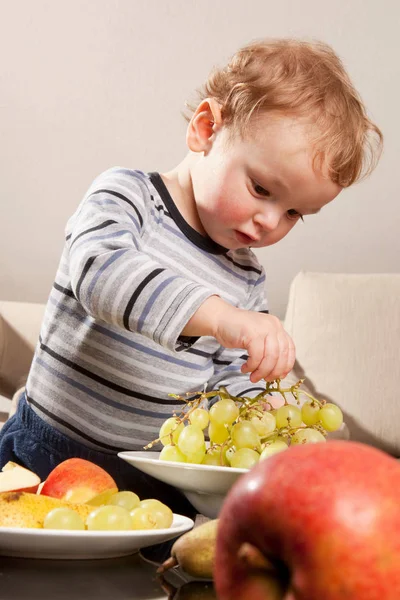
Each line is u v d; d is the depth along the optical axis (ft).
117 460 3.63
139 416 3.75
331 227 9.76
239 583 1.06
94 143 9.39
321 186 3.44
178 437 2.65
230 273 4.26
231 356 4.15
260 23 9.21
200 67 9.23
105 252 2.96
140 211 3.74
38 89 9.20
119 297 2.75
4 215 9.53
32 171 9.44
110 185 3.69
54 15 9.04
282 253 9.80
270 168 3.38
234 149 3.48
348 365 7.71
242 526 1.04
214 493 2.38
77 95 9.25
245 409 2.71
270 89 3.42
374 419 7.54
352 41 9.36
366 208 9.70
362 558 0.95
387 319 7.76
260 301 4.54
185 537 1.69
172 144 9.41
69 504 1.95
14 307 7.88
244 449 2.51
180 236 4.00
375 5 9.30
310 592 0.97
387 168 9.57
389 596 0.94
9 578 1.62
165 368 3.76
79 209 3.67
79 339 3.67
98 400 3.67
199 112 3.72
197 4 9.11
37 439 3.66
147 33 9.14
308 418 2.86
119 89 9.26
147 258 2.94
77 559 1.85
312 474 1.02
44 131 9.32
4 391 7.50
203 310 2.67
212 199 3.63
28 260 9.67
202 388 4.02
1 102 9.20
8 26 9.02
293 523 0.98
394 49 9.38
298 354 7.91
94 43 9.12
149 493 3.42
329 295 7.99
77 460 2.29
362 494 0.98
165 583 1.67
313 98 3.42
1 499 1.87
